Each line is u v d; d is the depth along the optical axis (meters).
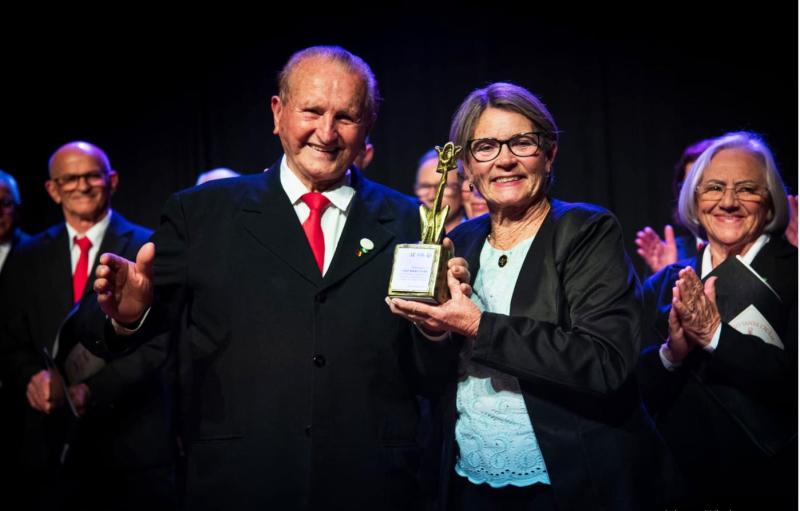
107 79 5.21
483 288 2.00
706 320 2.17
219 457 1.91
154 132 5.22
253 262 1.98
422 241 1.88
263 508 1.86
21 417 3.35
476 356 1.81
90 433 3.03
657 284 2.53
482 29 4.94
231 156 5.16
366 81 2.05
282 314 1.94
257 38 5.15
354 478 1.90
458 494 1.97
